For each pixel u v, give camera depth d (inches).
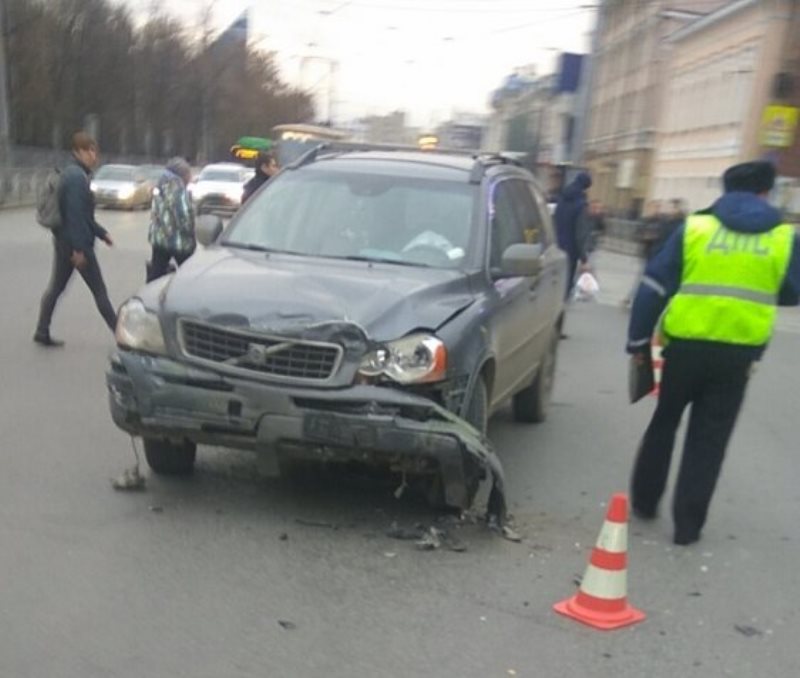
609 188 2541.8
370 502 234.4
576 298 653.3
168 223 411.8
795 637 183.9
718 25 1738.4
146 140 2645.2
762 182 218.1
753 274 214.5
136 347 219.0
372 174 275.6
